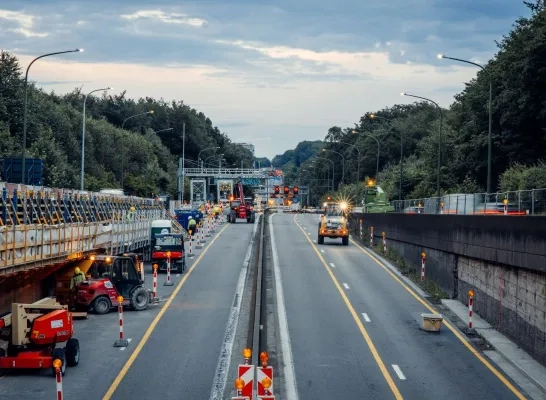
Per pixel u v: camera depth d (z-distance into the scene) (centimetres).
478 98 7631
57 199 3772
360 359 2791
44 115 8362
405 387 2431
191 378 2439
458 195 4397
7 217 3017
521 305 2950
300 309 3722
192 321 3341
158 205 7000
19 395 2209
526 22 7231
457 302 3938
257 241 6575
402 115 18938
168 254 4369
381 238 6531
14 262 2669
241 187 10481
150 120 17962
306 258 5675
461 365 2720
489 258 3341
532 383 2489
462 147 7838
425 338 3148
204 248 6347
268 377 1861
